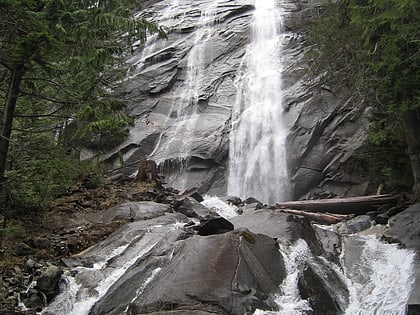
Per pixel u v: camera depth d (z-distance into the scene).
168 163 19.72
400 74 10.74
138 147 20.28
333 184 18.08
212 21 29.00
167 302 6.74
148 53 27.72
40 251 8.96
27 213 10.33
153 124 22.02
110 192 13.53
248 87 23.27
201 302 6.68
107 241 9.66
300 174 18.64
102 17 8.05
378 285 8.48
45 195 10.64
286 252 8.73
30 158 9.38
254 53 25.50
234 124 21.34
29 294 7.55
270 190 19.06
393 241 10.29
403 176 13.73
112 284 7.86
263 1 30.41
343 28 13.90
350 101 19.28
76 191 13.09
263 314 6.82
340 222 12.50
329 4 16.00
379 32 10.98
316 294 7.73
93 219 11.11
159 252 8.36
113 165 19.39
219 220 9.21
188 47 26.92
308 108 20.55
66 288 7.88
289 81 22.58
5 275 7.94
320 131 19.55
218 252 7.64
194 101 23.17
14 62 6.94
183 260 7.62
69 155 13.37
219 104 22.86
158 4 33.44
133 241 9.38
